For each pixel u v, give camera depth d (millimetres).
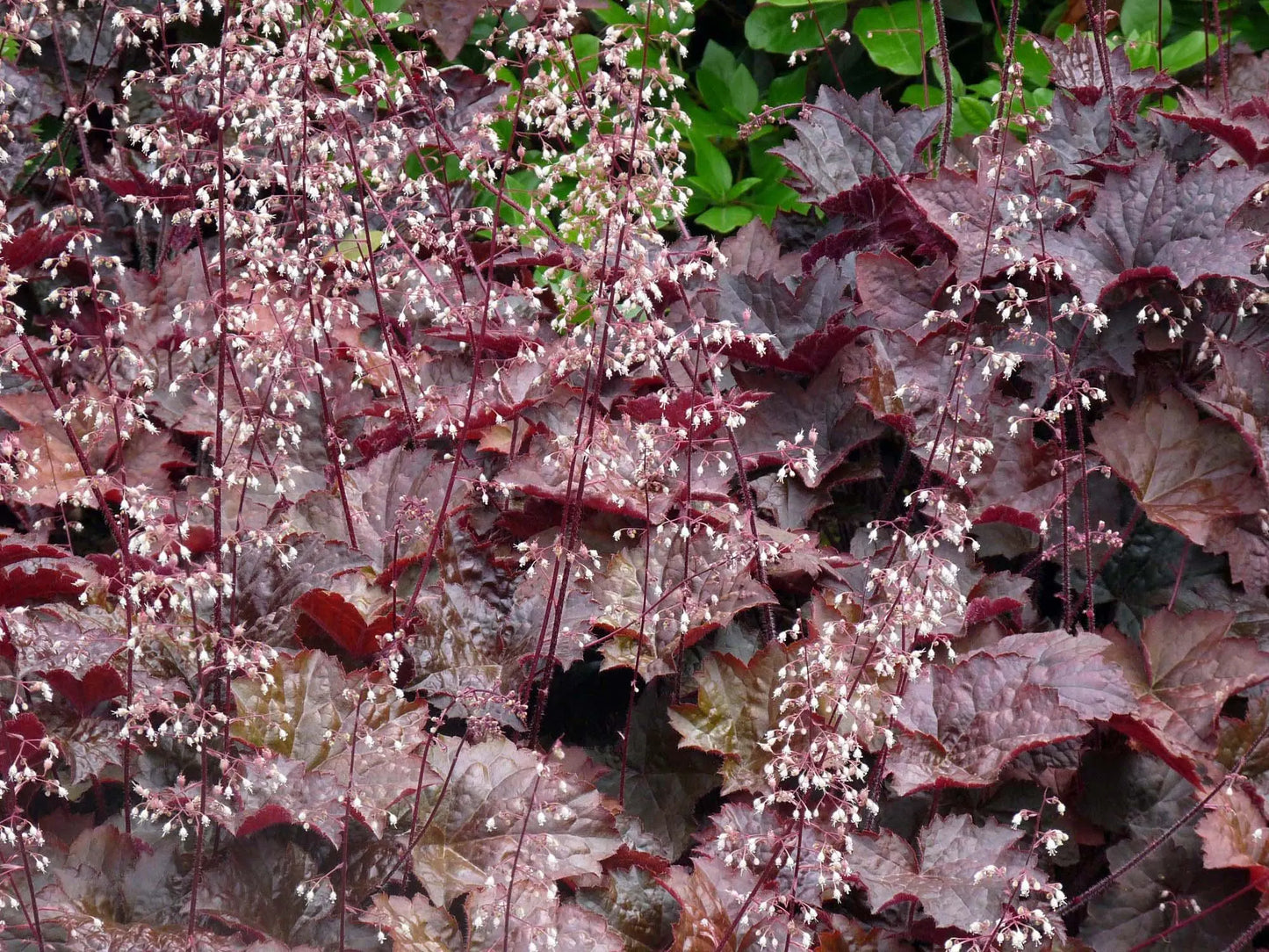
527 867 2557
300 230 2621
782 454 2598
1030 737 2625
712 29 3266
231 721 2543
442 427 2625
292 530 2635
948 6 3146
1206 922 2643
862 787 2664
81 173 2951
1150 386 2807
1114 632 2723
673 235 3094
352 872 2604
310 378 2729
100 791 2631
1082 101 2914
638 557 2732
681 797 2701
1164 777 2682
